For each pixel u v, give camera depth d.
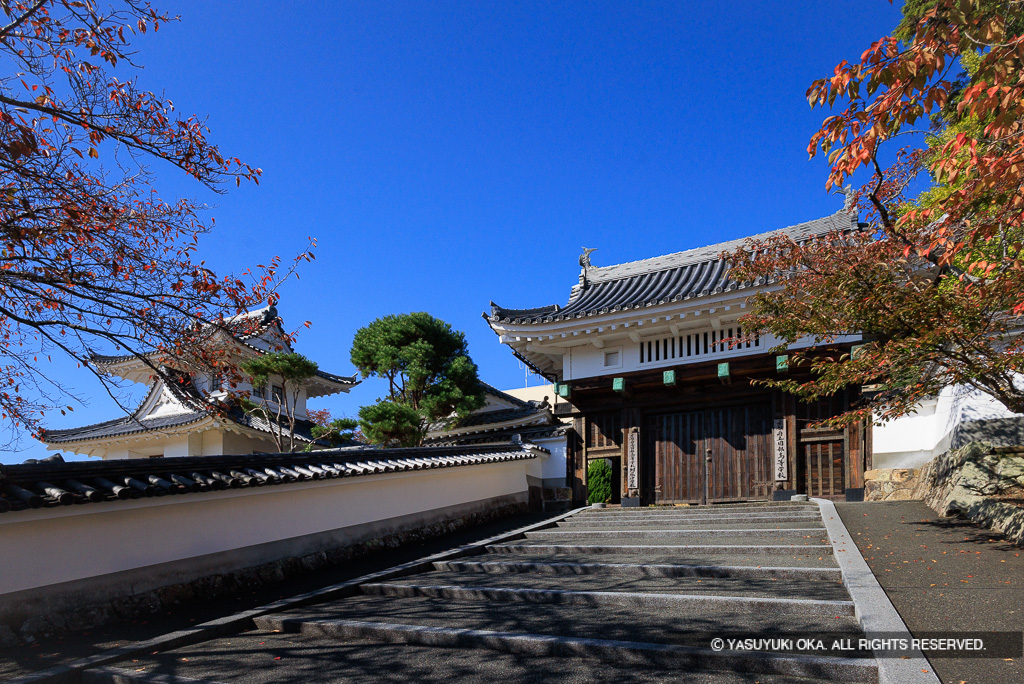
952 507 8.07
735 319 12.27
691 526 9.52
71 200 5.80
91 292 6.05
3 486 5.30
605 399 13.98
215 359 6.86
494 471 12.63
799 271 7.89
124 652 4.87
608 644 4.45
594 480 13.51
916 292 6.03
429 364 16.61
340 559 8.55
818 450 11.88
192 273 6.30
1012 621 4.30
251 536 7.49
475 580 6.98
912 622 4.40
